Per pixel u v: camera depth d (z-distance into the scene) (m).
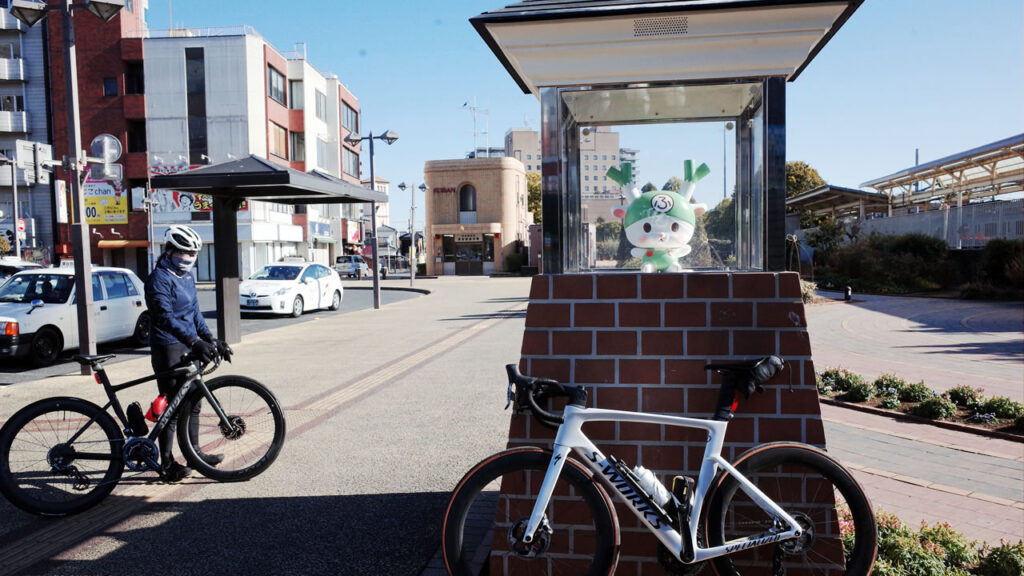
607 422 2.92
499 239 53.41
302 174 11.94
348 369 9.59
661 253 3.29
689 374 2.89
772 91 2.96
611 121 3.33
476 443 5.68
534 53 3.01
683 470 2.88
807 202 39.56
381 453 5.41
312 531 3.86
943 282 28.50
